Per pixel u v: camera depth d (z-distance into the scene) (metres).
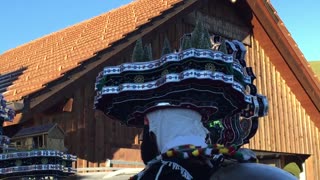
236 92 2.35
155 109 2.26
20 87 7.52
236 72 2.32
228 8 11.09
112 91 2.31
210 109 2.33
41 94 6.88
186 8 9.42
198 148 2.02
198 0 9.77
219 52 2.18
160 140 2.22
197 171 1.97
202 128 2.29
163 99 2.23
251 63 11.66
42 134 5.10
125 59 7.89
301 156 12.96
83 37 9.65
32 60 9.62
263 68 11.99
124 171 5.70
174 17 9.11
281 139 12.05
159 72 2.26
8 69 9.74
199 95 2.24
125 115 2.57
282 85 12.39
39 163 4.16
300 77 12.23
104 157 7.82
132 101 2.33
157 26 8.66
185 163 1.99
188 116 2.23
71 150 7.42
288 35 11.91
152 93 2.25
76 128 7.50
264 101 2.88
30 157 4.14
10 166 4.16
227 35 10.91
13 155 4.14
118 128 8.09
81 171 6.68
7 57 11.66
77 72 7.37
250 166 1.94
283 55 11.98
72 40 9.88
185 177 1.94
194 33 2.26
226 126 2.78
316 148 12.88
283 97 12.34
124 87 2.26
